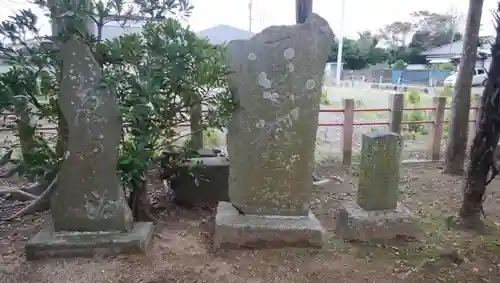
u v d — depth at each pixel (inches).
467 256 125.3
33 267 113.7
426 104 379.9
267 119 129.6
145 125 128.6
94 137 118.8
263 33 126.9
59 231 123.1
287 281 110.2
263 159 131.1
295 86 128.0
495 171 144.0
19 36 124.0
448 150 225.8
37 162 131.0
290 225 128.0
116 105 119.0
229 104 132.3
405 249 129.1
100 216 123.2
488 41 155.3
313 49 126.3
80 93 116.3
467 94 215.9
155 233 137.8
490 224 152.5
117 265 115.6
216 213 145.4
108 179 122.5
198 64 130.9
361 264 119.6
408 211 137.9
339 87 723.4
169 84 130.5
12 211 159.5
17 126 148.8
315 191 195.0
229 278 111.0
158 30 131.2
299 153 131.3
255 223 128.0
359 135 342.6
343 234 137.6
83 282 106.8
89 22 139.0
